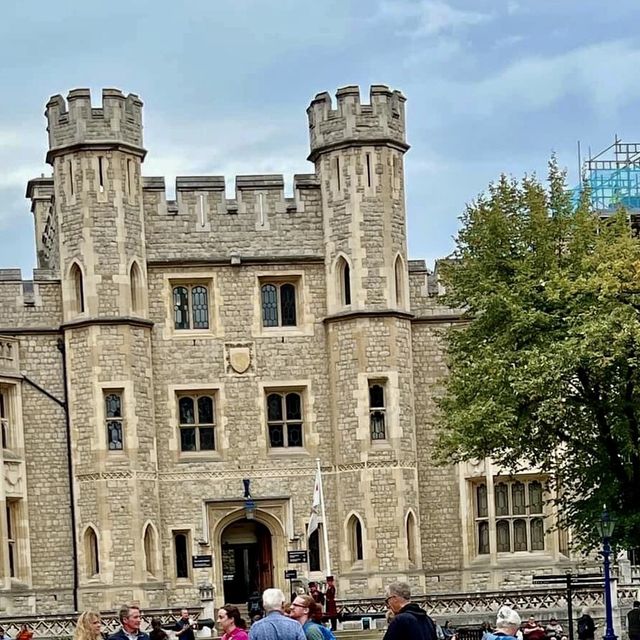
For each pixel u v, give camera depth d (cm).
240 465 4356
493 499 4394
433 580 4394
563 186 3556
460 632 3284
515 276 3397
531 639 2266
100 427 4194
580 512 3319
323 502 4275
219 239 4400
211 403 4388
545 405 3206
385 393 4338
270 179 4444
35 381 4266
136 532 4191
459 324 4475
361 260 4359
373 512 4288
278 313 4441
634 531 3250
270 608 1532
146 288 4328
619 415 3256
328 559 4022
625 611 3834
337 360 4372
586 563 4256
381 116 4403
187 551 4316
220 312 4388
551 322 3325
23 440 4238
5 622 3769
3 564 4131
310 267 4441
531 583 4347
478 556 4419
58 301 4309
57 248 4391
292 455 4388
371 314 4331
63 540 4238
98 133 4269
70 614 3850
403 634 1487
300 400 4425
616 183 5784
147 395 4278
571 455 3569
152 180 4378
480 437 3272
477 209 3550
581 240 3431
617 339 3088
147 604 4169
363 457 4306
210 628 3781
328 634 1786
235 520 4356
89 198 4256
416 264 4519
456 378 3528
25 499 4216
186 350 4359
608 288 3175
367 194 4381
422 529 4409
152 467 4266
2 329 4247
